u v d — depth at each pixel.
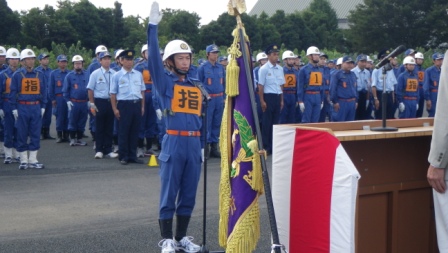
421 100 19.70
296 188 4.64
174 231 7.43
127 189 9.91
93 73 13.18
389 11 44.66
